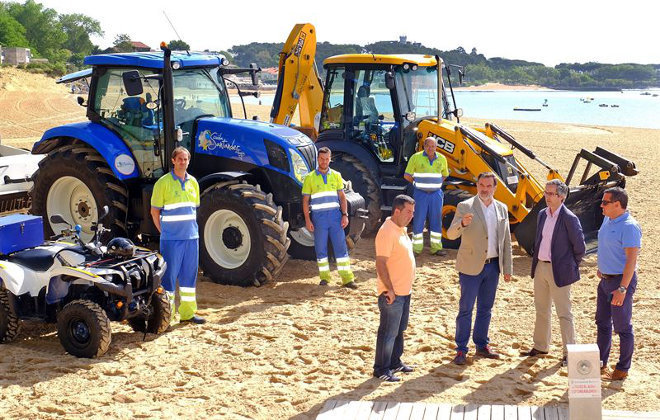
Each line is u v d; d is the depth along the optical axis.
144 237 9.92
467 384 6.50
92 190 9.85
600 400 4.98
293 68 12.92
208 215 9.41
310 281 9.87
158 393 6.36
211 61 10.20
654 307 8.70
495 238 6.88
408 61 11.88
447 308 8.76
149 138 9.79
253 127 9.85
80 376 6.72
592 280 9.88
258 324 8.13
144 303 7.46
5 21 128.12
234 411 6.00
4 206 11.20
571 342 6.83
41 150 10.43
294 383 6.57
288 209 9.84
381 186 12.12
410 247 6.47
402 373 6.79
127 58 9.70
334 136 12.48
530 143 30.39
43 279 7.37
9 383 6.57
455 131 11.73
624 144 30.50
